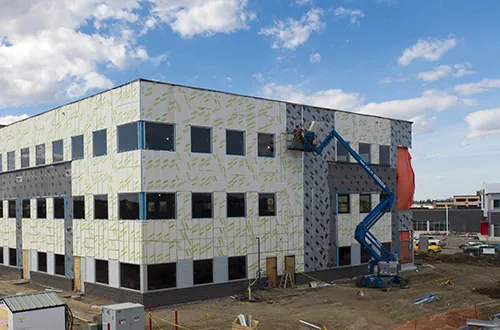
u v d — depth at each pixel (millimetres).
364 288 32688
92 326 19094
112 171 28828
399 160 41344
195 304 27766
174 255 27734
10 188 40281
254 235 31469
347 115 37531
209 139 29828
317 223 35094
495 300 28984
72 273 32562
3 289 34250
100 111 30016
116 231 28422
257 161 32000
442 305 27547
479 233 94250
